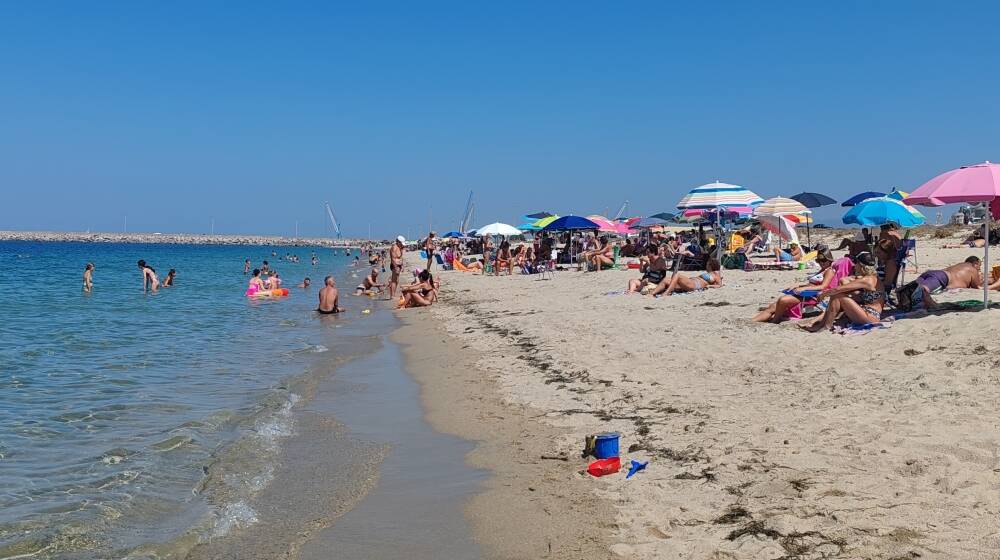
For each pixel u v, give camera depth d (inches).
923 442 236.2
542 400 351.9
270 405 367.2
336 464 273.1
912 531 179.5
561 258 1434.5
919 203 387.2
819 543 178.2
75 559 191.0
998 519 180.5
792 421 274.8
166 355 532.7
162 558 191.2
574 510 215.6
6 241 7470.5
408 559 189.9
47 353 542.0
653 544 187.8
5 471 263.4
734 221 1368.1
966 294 476.4
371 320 762.8
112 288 1264.8
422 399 379.6
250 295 1083.3
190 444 297.4
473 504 227.1
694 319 518.9
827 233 1969.7
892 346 364.8
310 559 190.9
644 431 284.5
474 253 2228.1
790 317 472.4
